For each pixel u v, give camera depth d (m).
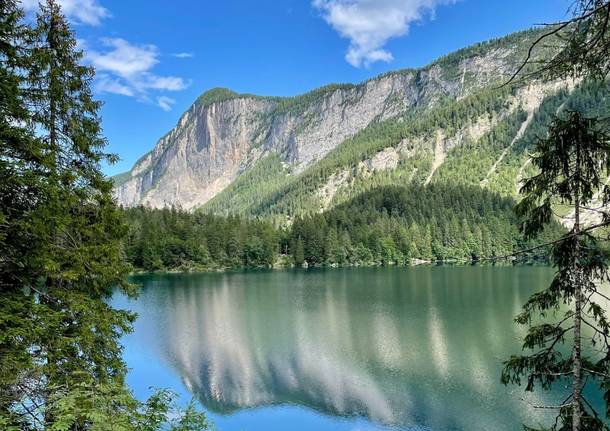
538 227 8.77
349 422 23.52
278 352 36.03
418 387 27.27
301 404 25.92
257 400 26.69
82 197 13.77
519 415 22.83
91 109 14.69
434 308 51.91
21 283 10.86
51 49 13.70
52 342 10.91
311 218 156.50
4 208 10.34
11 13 11.48
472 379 27.97
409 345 36.16
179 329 44.62
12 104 10.80
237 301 62.59
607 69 4.99
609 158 7.64
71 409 7.23
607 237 7.88
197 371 31.91
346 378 29.62
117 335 14.20
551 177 8.46
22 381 9.10
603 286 52.47
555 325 9.22
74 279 12.57
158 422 8.55
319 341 38.88
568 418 9.02
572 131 7.81
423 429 22.31
